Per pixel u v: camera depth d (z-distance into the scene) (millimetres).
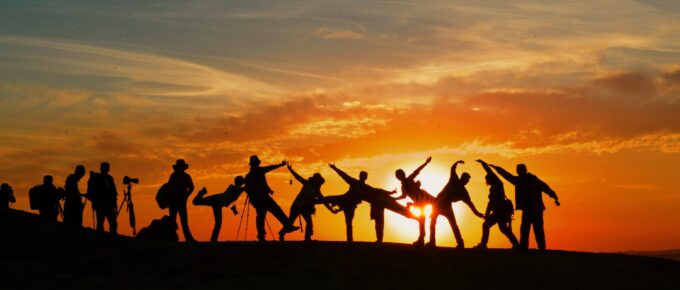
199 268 19141
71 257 20469
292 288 17688
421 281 18578
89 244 21703
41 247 21172
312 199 23500
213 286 17688
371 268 19578
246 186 23500
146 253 20469
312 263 19766
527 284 18672
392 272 19297
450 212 23312
